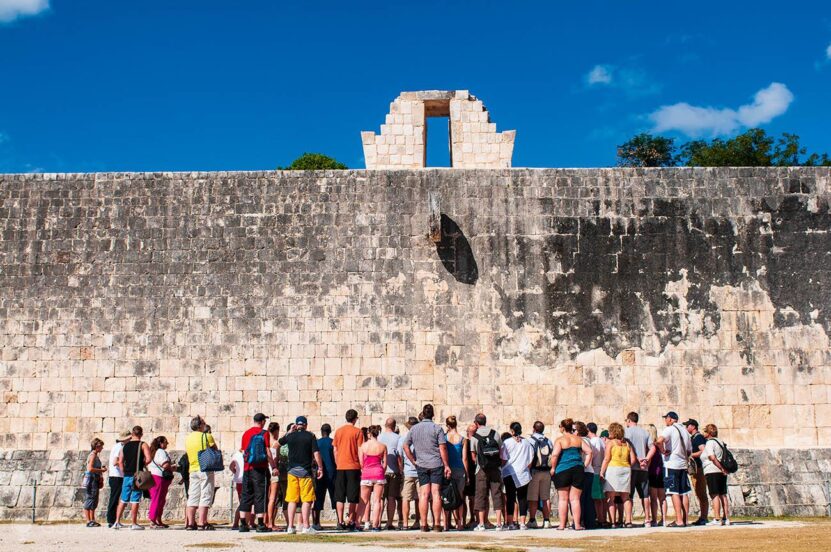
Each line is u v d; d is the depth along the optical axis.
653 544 13.70
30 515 22.92
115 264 25.02
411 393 24.16
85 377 24.39
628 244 25.08
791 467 23.27
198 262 24.97
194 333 24.55
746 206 25.38
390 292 24.70
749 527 17.50
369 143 28.58
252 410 24.11
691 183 25.48
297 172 25.48
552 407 24.08
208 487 18.41
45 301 24.84
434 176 25.47
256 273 24.84
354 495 17.97
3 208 25.47
